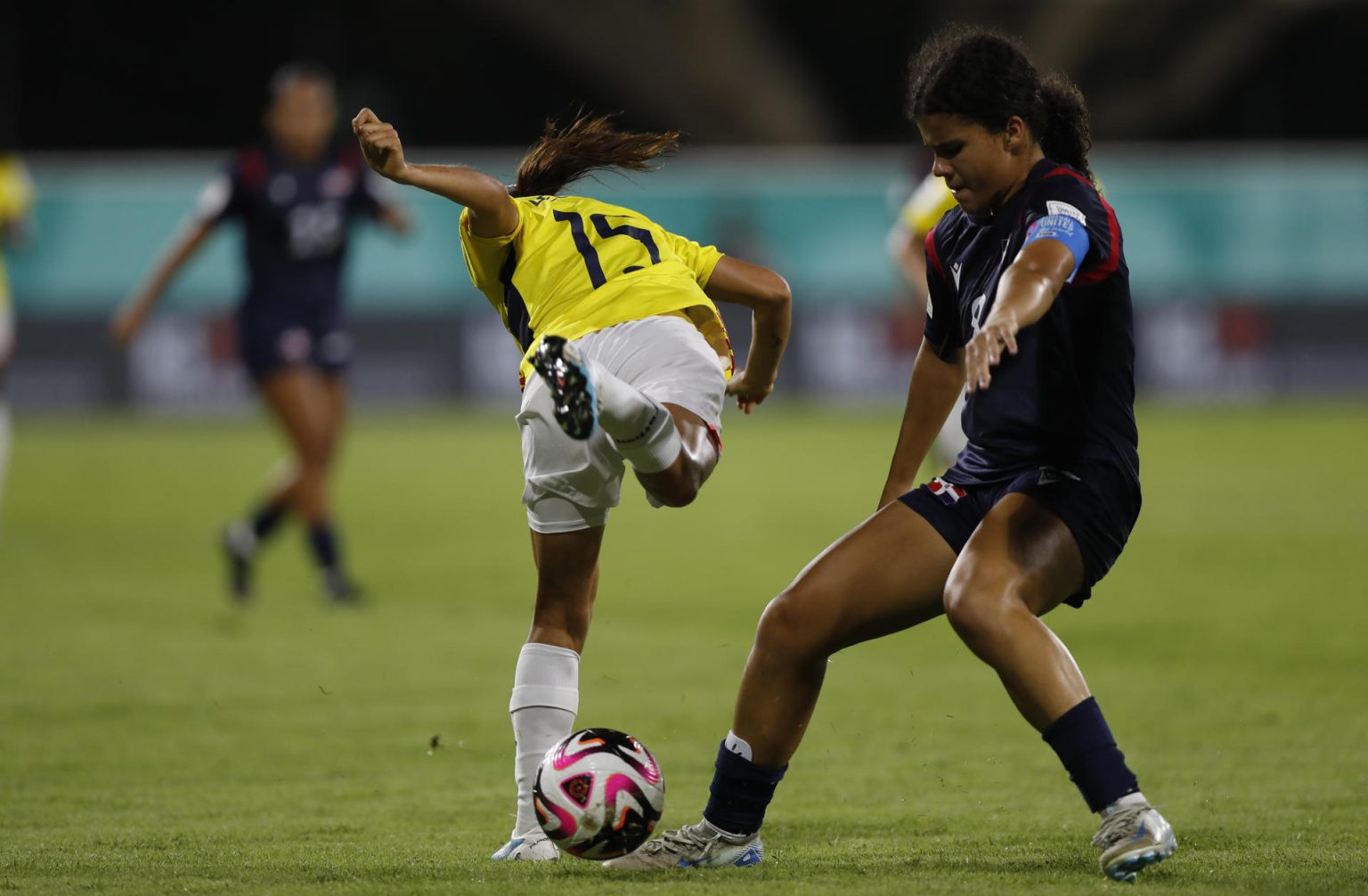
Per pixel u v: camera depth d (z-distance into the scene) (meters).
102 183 71.69
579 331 14.02
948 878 12.37
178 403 72.62
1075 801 16.62
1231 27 104.88
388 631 28.72
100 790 17.39
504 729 20.89
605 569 36.34
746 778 13.12
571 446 13.32
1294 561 35.81
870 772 18.22
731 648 26.98
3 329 40.97
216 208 32.09
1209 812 15.63
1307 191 72.44
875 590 12.95
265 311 31.86
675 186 71.94
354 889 12.10
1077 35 105.00
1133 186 72.50
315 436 32.00
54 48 109.44
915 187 33.84
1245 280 72.75
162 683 23.92
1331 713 21.23
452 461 58.03
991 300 12.97
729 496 48.91
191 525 43.88
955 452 29.41
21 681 24.11
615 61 107.06
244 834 15.08
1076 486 12.71
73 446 63.56
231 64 111.12
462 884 12.23
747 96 108.00
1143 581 33.53
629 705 22.23
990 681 24.08
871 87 113.00
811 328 73.19
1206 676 24.05
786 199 72.44
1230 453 56.50
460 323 73.31
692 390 13.74
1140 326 72.69
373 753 19.44
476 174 13.80
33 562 37.50
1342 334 72.94
